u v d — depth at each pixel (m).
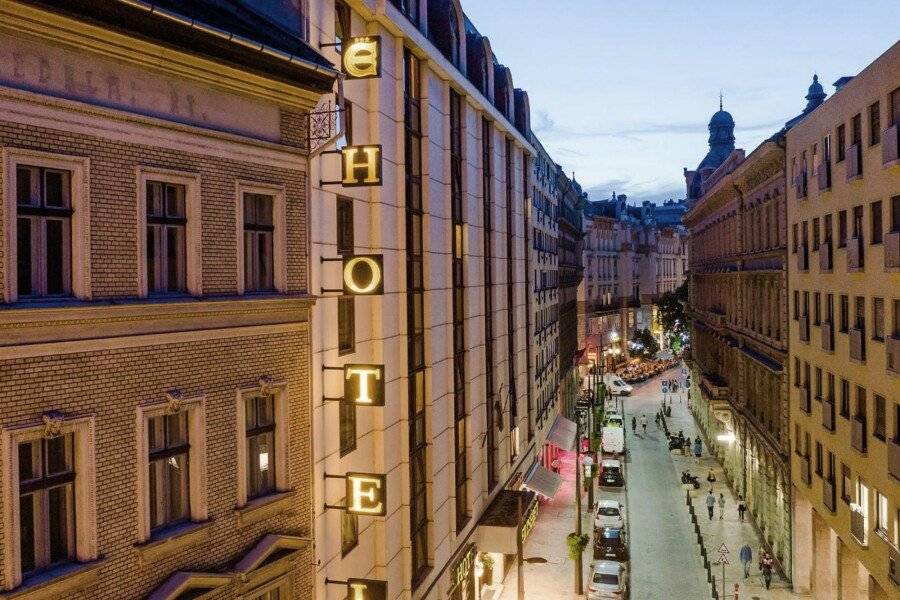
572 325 77.12
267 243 14.05
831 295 27.45
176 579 11.48
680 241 151.12
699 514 43.34
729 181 44.03
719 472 53.25
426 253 23.42
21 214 9.81
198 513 12.12
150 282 11.61
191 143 12.05
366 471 18.94
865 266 23.39
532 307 43.81
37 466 9.95
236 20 13.20
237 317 12.91
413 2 22.67
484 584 31.33
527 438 41.97
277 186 13.95
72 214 10.33
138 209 11.10
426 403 23.44
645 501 46.12
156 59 11.27
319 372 15.74
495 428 33.28
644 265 129.25
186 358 11.91
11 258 9.49
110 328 10.65
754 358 39.41
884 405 22.09
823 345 27.61
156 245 11.71
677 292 97.62
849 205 25.00
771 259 37.12
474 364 29.64
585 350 82.00
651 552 36.53
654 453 59.81
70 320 10.02
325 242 16.28
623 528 37.41
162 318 11.43
